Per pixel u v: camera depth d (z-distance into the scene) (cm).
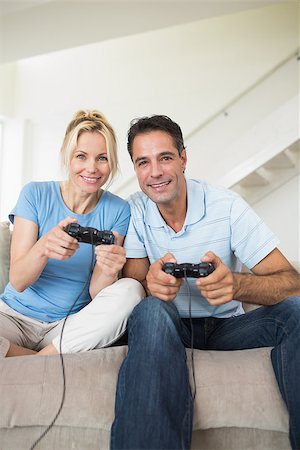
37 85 392
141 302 109
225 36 334
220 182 286
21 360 102
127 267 136
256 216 126
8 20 297
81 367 101
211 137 337
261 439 100
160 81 352
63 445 97
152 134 120
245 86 324
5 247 169
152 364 91
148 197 136
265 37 322
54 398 96
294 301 107
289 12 316
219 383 99
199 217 125
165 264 105
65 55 382
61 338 113
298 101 269
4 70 386
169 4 266
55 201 133
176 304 128
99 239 112
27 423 95
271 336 110
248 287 108
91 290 132
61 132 386
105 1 278
